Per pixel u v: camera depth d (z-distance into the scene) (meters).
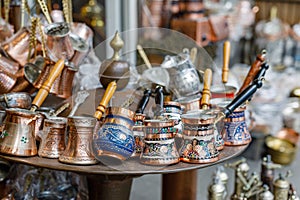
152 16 1.91
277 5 3.11
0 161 1.08
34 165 0.83
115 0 1.64
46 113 0.94
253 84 0.97
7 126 0.87
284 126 2.45
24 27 1.12
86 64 1.10
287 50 2.84
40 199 1.08
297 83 2.51
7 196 1.06
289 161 2.27
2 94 0.98
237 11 2.59
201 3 1.91
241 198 1.24
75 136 0.84
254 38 2.74
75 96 0.98
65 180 1.12
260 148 2.30
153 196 1.75
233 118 0.99
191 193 1.45
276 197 1.21
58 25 1.00
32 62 1.05
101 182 0.94
